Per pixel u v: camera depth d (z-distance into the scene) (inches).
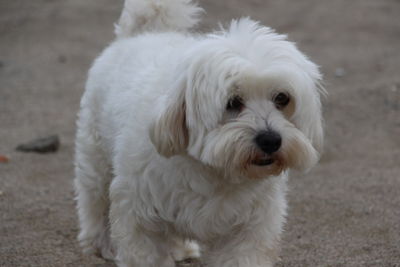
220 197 238.1
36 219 359.6
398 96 601.0
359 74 688.4
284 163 229.1
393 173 426.3
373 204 374.3
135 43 289.7
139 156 240.5
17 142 501.0
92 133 298.2
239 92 225.8
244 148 221.8
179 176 235.3
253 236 246.4
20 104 603.2
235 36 232.5
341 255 311.4
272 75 221.9
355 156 472.4
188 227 245.0
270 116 226.2
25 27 884.0
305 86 230.2
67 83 667.4
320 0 1079.6
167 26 315.6
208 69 224.1
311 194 392.8
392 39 856.3
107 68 293.7
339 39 855.1
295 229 344.2
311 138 242.7
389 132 522.9
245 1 1035.9
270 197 245.4
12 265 303.9
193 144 230.4
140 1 313.1
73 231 346.0
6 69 714.2
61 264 307.7
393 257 307.6
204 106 225.1
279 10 1002.7
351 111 569.0
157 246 253.9
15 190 400.8
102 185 301.6
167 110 227.9
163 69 249.3
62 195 396.2
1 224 350.9
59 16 929.5
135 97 251.9
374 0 1078.4
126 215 249.0
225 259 247.6
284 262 303.7
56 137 486.3
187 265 312.7
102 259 316.2
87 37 840.3
